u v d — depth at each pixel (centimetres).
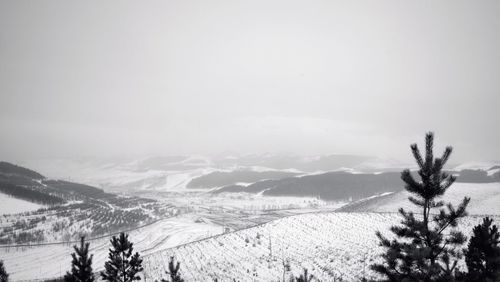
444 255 1925
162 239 15938
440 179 1962
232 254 8581
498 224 7525
